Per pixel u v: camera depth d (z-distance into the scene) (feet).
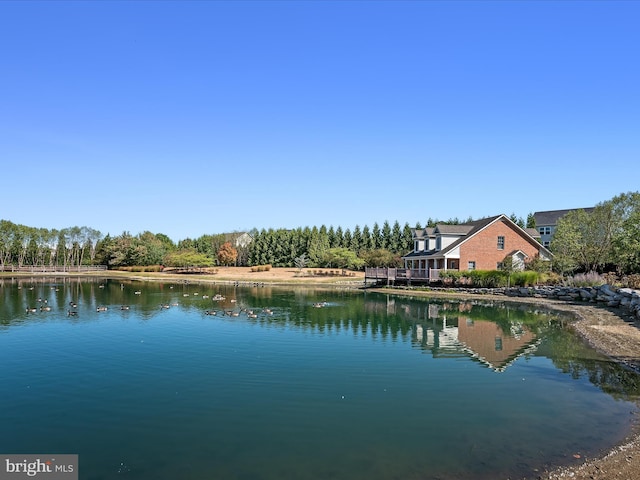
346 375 47.34
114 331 72.64
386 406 38.11
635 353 57.57
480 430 33.12
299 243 313.94
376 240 301.63
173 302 118.62
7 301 118.62
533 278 138.31
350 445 30.76
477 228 164.76
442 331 73.77
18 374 47.75
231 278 237.66
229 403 38.86
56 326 77.61
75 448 30.63
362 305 112.57
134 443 31.32
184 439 31.86
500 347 61.21
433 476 26.50
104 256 327.88
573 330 74.64
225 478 26.53
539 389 42.70
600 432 32.55
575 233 146.20
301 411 37.06
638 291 100.01
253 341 64.64
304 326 78.18
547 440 31.24
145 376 46.91
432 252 173.17
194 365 51.24
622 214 139.23
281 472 27.12
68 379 45.98
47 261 333.01
